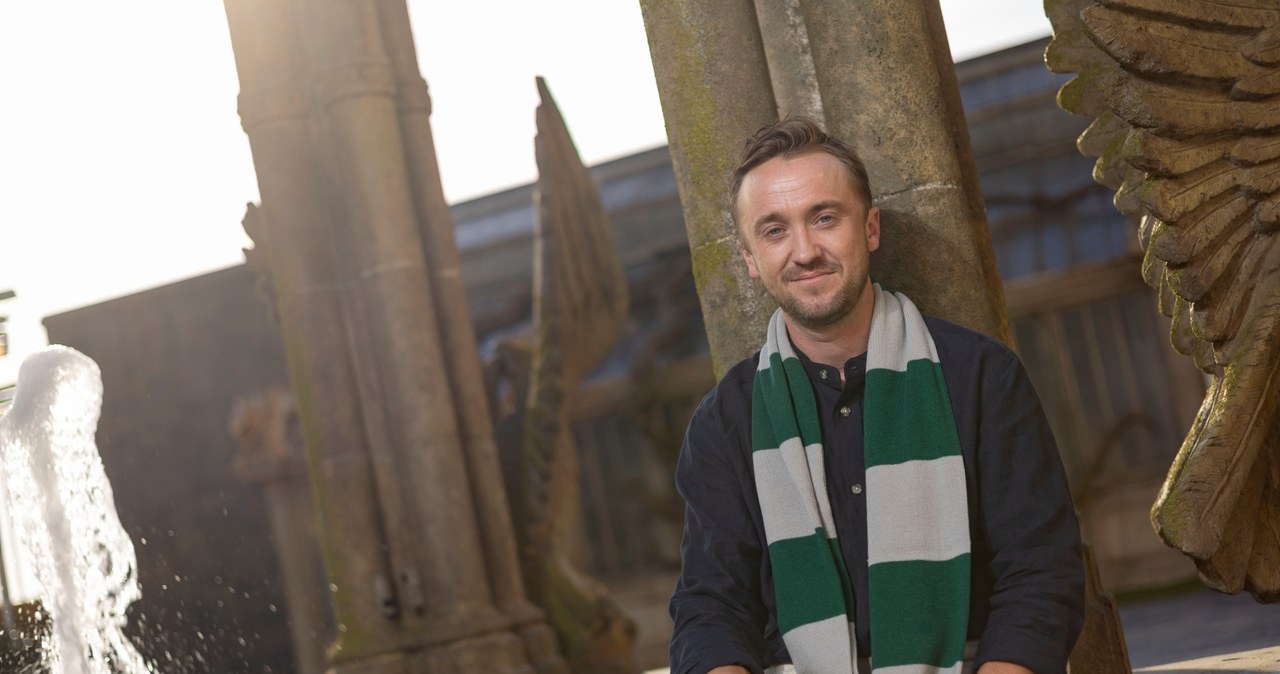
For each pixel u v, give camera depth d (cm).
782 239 234
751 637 234
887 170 287
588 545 1600
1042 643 212
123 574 486
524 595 800
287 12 764
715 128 298
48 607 475
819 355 241
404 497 748
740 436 242
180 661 1452
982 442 226
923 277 285
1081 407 1494
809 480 232
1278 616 687
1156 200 253
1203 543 252
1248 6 258
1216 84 257
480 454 774
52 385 469
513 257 1802
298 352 751
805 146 234
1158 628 832
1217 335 267
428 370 752
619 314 941
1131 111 250
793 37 295
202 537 1581
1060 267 1521
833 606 226
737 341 298
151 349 1658
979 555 232
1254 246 268
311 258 752
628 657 859
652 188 1700
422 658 725
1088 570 311
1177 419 1455
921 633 220
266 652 1528
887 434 229
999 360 229
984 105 1609
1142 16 251
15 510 476
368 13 763
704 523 240
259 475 1534
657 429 1557
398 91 779
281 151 755
